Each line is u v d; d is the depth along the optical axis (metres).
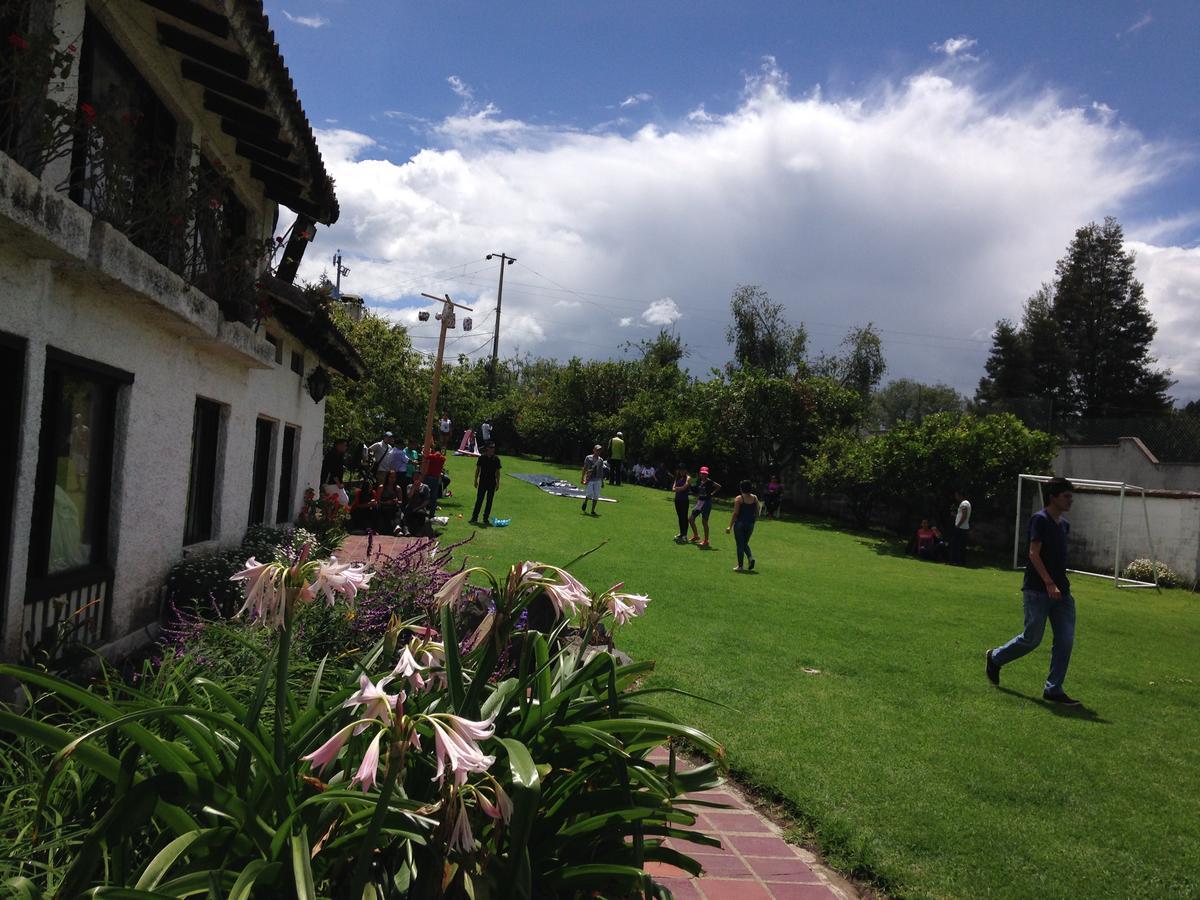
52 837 2.47
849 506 28.67
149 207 6.07
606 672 2.79
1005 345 55.09
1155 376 52.16
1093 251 53.91
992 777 5.63
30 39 4.27
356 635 5.12
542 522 20.27
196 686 2.76
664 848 2.67
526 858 1.99
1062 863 4.41
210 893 1.85
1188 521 19.84
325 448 20.91
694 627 9.94
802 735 6.21
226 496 9.30
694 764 5.60
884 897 4.05
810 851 4.51
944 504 23.80
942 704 7.44
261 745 2.20
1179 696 8.38
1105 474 25.84
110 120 5.24
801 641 9.61
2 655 4.68
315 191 9.56
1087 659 10.11
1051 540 7.89
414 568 5.95
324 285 11.82
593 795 2.48
